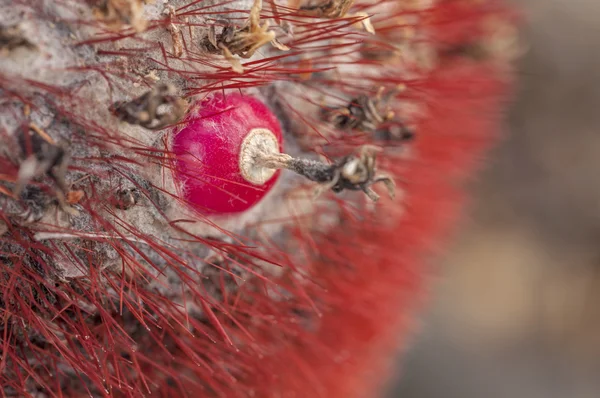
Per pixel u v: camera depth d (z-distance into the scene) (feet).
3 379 0.43
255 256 0.43
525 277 0.80
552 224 0.79
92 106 0.40
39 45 0.40
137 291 0.42
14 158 0.40
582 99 0.74
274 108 0.44
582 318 0.80
